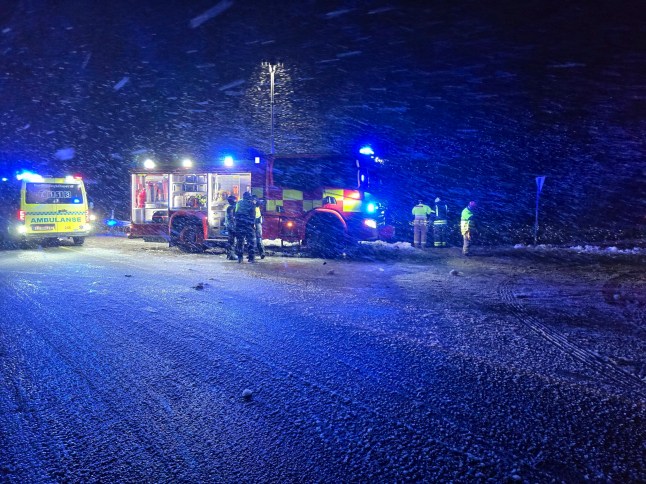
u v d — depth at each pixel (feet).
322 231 41.14
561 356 14.87
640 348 15.74
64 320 19.07
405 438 9.64
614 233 63.93
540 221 70.54
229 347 15.70
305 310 21.06
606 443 9.46
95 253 44.73
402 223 62.69
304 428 10.09
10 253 44.42
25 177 46.42
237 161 44.24
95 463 8.73
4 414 10.76
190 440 9.59
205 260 39.63
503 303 22.88
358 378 13.00
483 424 10.27
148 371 13.50
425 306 22.04
